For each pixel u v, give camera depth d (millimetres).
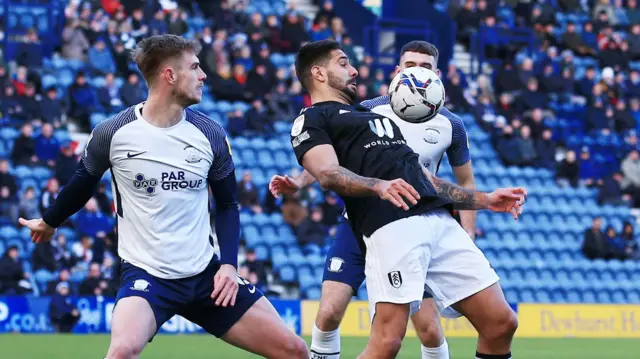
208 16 32188
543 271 28969
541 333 25125
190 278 8227
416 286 8188
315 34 31328
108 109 27734
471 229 11586
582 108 33188
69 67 29375
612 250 29250
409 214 8305
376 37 32875
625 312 25781
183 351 17969
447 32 33938
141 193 8148
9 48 29484
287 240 26719
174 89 8188
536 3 35438
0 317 22312
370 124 8539
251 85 29656
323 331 10922
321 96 8852
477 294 8375
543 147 31453
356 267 10961
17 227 24875
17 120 27328
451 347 19922
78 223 24016
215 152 8383
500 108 32250
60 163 24922
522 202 8430
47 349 17922
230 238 8453
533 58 34344
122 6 30094
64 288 22594
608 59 34344
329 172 8164
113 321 7930
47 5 30250
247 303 8312
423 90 8844
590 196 31453
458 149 11266
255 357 16797
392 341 8273
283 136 29484
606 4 36875
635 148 32812
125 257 8250
